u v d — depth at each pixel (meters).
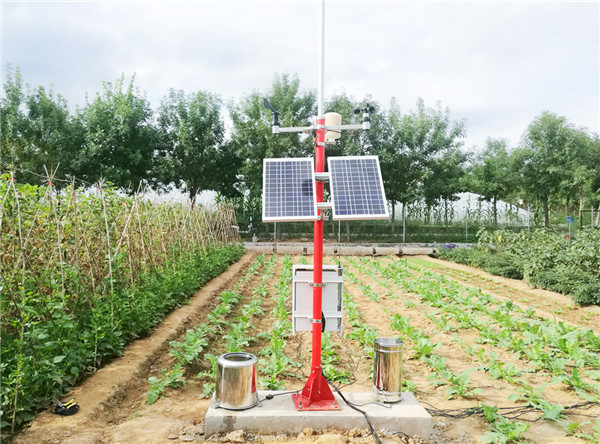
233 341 4.74
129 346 4.82
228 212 15.45
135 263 6.18
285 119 19.77
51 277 4.27
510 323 5.66
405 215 22.48
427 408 3.52
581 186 21.33
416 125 20.91
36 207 4.59
